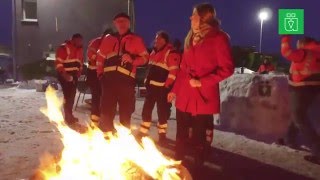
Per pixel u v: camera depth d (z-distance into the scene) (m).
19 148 6.30
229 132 7.49
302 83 5.75
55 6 30.47
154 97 6.76
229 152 6.15
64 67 8.30
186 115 4.87
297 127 6.21
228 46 4.31
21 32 30.12
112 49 5.90
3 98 14.65
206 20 4.39
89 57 7.57
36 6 30.50
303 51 5.67
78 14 30.72
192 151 5.85
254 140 6.91
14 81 29.69
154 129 8.20
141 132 6.89
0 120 9.19
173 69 6.39
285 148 6.40
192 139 4.89
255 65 26.55
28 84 20.41
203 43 4.36
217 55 4.32
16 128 8.11
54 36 30.62
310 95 5.76
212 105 4.57
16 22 30.06
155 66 6.71
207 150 5.59
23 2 30.20
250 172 5.18
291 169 5.34
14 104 12.67
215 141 6.81
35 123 8.74
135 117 10.06
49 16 30.45
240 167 5.40
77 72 8.45
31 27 30.25
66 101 8.45
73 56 8.36
